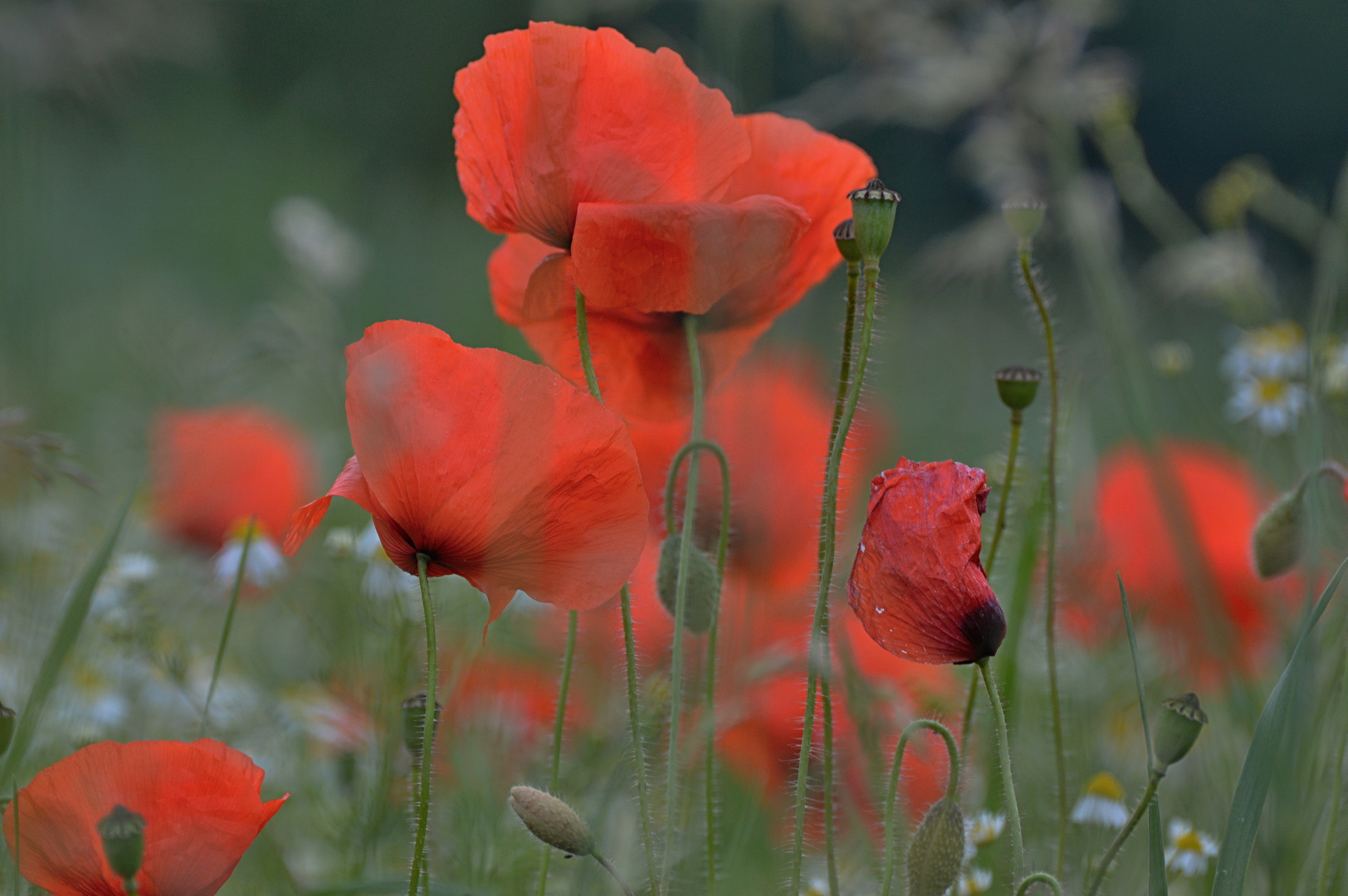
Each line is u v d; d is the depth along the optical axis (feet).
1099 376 7.06
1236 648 5.62
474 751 5.60
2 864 5.11
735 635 5.48
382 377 4.95
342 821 5.59
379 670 5.78
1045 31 7.35
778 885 5.41
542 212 5.09
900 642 4.96
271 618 7.32
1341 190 5.82
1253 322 7.50
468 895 5.13
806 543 5.49
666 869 4.99
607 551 4.99
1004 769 4.93
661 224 5.04
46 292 5.62
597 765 5.54
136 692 5.82
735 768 5.62
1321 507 5.61
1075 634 5.84
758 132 5.18
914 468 4.96
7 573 5.75
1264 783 4.97
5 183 5.61
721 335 5.23
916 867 4.96
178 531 7.03
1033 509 5.42
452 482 4.96
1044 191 7.36
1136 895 5.39
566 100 5.06
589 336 5.22
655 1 7.70
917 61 7.63
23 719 5.12
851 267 5.05
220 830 4.95
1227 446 6.83
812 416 5.62
